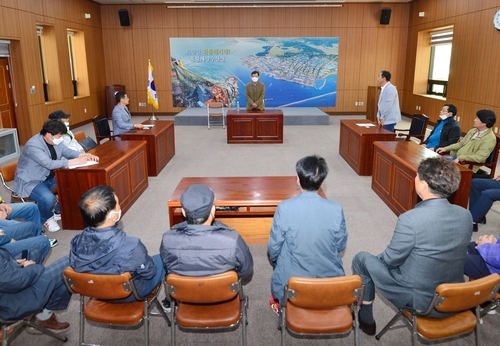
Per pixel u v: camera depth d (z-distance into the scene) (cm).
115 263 204
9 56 812
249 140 834
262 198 326
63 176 390
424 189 202
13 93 832
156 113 1287
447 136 520
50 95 991
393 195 451
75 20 1060
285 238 218
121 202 439
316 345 242
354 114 1285
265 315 273
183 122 1068
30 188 391
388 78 668
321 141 860
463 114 923
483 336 249
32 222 329
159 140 613
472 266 251
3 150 711
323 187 539
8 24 773
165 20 1221
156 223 426
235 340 249
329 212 214
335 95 1270
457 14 942
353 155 623
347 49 1237
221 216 385
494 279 189
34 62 865
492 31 809
